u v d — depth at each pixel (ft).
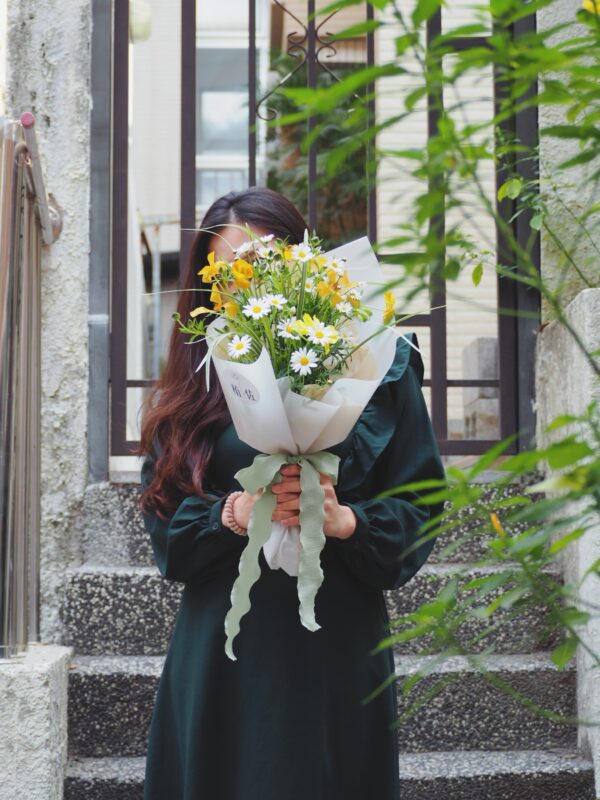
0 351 8.41
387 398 6.73
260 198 7.06
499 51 2.78
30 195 9.47
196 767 6.24
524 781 8.59
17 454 8.74
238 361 6.13
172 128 25.62
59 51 11.21
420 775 8.57
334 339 5.72
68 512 10.76
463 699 9.29
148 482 7.00
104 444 11.02
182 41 11.76
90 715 9.16
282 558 6.17
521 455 2.79
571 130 2.94
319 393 5.98
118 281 11.39
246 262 6.14
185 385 6.95
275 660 6.27
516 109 3.00
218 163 26.32
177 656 6.66
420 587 9.92
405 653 9.87
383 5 2.72
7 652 8.24
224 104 26.27
